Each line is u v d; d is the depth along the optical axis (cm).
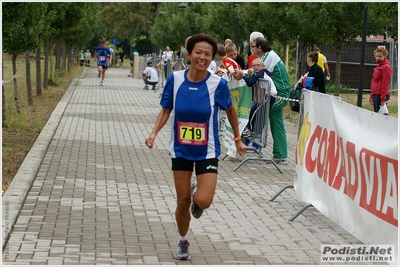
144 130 1518
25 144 1245
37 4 1381
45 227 696
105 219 738
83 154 1164
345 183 658
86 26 3938
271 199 853
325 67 2253
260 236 690
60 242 644
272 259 612
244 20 2602
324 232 710
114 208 791
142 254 615
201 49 572
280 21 2203
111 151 1209
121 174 1002
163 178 983
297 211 802
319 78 1291
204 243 659
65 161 1088
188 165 586
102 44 3119
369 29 1903
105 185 920
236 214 781
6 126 1413
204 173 576
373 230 593
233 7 3039
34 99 2186
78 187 898
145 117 1791
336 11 1880
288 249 645
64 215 749
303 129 791
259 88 1073
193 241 665
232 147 1128
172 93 588
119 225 715
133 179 968
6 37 1444
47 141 1262
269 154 1233
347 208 653
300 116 813
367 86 2877
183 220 594
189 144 578
